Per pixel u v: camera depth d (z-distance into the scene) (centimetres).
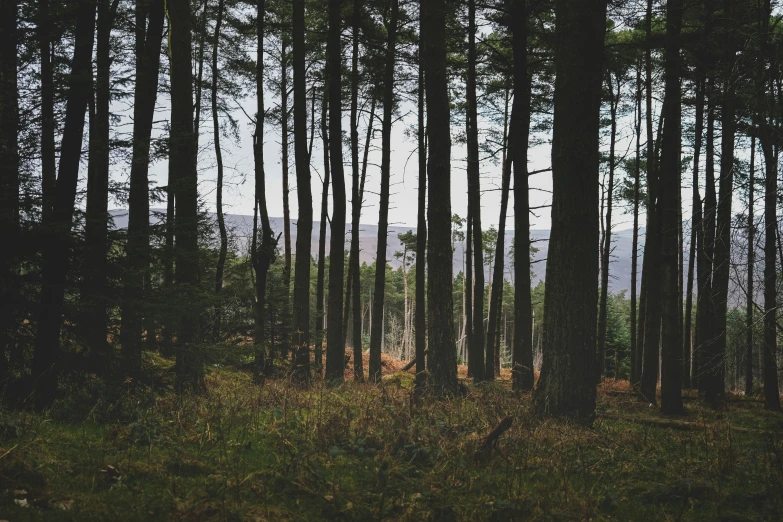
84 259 809
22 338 805
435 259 1305
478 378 2034
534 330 6981
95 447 589
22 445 541
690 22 1727
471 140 2094
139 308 829
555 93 1043
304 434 734
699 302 1692
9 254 753
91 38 820
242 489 509
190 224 876
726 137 1442
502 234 2203
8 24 814
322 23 2100
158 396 877
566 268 1013
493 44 2253
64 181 800
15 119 805
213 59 2056
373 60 2000
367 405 862
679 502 577
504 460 666
